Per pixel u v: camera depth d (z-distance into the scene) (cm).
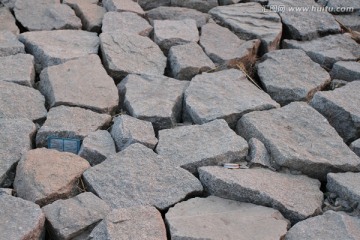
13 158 302
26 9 404
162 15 412
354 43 397
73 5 409
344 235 276
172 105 334
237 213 286
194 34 386
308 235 277
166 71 371
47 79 343
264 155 309
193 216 283
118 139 315
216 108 332
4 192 290
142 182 295
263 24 402
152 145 313
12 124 314
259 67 367
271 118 326
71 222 278
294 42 398
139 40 376
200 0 425
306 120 326
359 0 438
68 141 314
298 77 360
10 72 345
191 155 307
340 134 335
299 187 299
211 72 362
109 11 400
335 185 299
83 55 363
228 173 297
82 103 331
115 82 360
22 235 269
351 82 353
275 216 285
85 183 297
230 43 384
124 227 274
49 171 294
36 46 366
